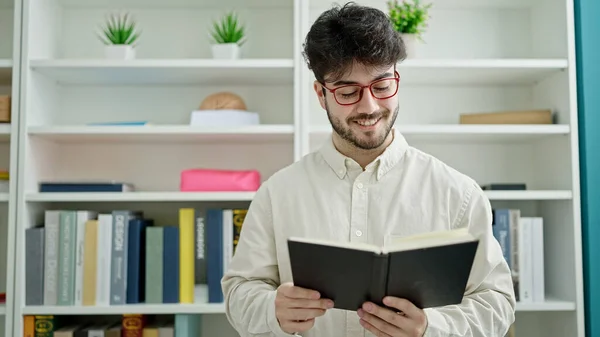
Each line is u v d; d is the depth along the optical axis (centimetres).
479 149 216
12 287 180
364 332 113
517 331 213
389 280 91
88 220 186
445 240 89
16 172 182
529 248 190
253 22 215
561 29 192
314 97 213
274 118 215
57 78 204
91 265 184
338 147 122
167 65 186
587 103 186
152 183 214
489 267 111
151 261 186
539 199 204
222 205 213
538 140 210
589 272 184
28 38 185
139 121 214
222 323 211
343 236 116
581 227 188
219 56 192
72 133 185
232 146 215
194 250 188
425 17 195
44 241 184
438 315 100
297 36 186
